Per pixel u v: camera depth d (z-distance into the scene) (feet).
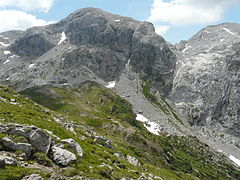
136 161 232.94
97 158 141.28
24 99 284.41
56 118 244.22
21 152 98.78
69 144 129.08
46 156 106.01
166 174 273.33
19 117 154.61
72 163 114.11
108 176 117.60
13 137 103.60
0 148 95.66
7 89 284.61
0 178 76.02
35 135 108.27
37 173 87.20
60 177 91.71
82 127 291.17
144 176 158.61
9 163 87.97
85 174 105.70
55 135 149.18
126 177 130.82
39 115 197.06
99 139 223.51
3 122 129.90
